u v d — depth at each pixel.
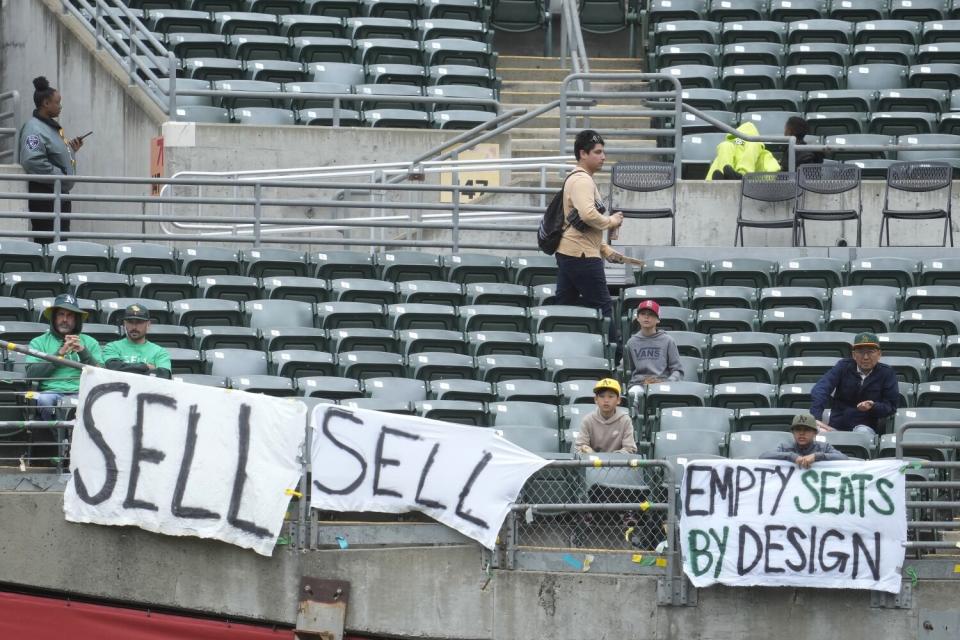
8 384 56.16
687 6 95.00
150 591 52.31
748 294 66.62
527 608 51.53
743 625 51.25
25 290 65.12
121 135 83.44
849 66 89.12
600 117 81.75
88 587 52.47
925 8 94.31
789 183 73.12
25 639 52.53
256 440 51.88
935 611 51.16
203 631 52.22
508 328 64.62
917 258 70.75
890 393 56.06
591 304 64.50
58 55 86.19
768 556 50.81
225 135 79.38
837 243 74.00
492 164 74.62
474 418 58.03
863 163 80.12
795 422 51.19
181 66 86.06
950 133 83.00
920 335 63.03
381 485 51.59
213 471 51.91
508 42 99.44
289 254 68.88
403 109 85.69
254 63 85.75
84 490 52.28
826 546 50.81
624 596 51.38
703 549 50.97
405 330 63.62
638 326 65.19
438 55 89.19
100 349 56.75
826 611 51.25
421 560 51.75
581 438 53.81
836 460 50.97
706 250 70.94
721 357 62.72
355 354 61.66
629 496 52.25
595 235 63.94
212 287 66.31
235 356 61.03
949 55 89.44
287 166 79.75
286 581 51.94
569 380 61.31
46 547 52.56
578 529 52.16
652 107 87.19
